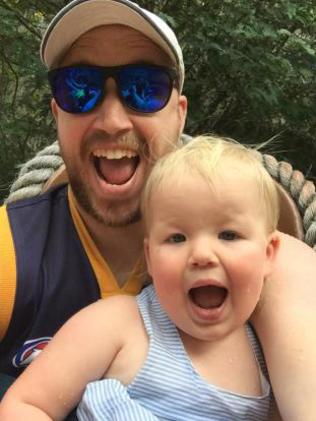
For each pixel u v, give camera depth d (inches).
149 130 23.5
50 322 22.1
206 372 19.3
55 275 22.2
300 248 22.1
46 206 23.5
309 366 17.9
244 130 64.6
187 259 18.8
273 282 20.2
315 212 25.6
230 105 63.2
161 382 19.0
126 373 19.2
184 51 56.6
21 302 21.8
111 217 22.6
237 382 19.4
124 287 22.8
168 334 19.7
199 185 19.1
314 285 20.1
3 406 18.6
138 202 23.4
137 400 19.0
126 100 23.2
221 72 57.9
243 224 19.1
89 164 23.6
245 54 56.5
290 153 66.9
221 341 19.8
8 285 21.6
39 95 61.2
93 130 23.3
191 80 60.0
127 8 22.4
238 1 55.9
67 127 23.6
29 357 21.9
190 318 19.1
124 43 23.0
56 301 22.1
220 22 55.8
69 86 23.3
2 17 57.5
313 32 61.7
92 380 19.3
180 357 19.4
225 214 19.0
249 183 19.5
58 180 28.6
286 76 59.4
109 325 19.7
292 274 20.5
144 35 23.1
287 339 18.7
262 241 19.6
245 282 18.9
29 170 30.0
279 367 18.5
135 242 23.0
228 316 19.2
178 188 19.2
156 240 19.5
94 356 19.2
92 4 22.4
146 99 23.3
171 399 18.9
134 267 23.1
